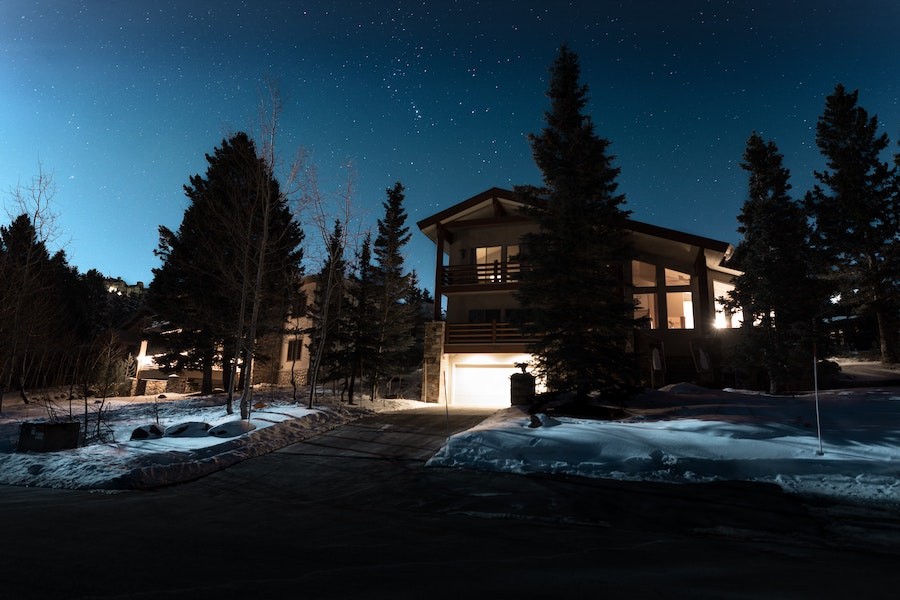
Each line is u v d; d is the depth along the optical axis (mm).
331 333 23500
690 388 18953
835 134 29734
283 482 10047
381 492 9000
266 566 4641
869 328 32438
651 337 24219
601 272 16562
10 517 6875
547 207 16938
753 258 20844
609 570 4637
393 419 17672
